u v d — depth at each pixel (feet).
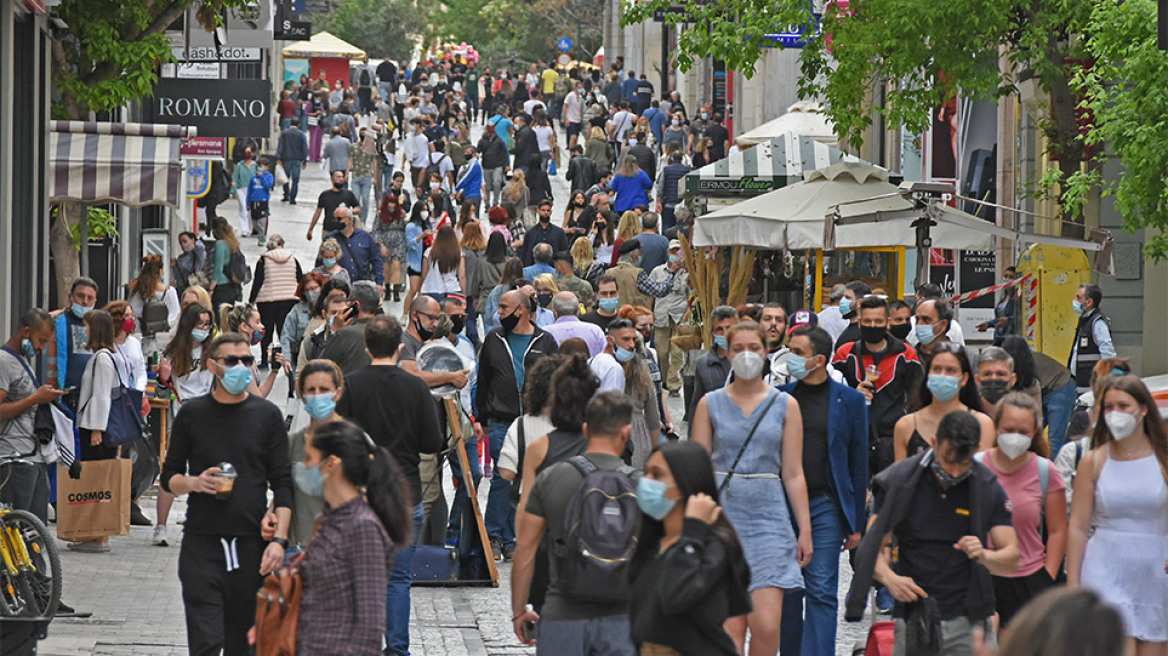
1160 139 165.37
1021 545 91.25
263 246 391.45
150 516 173.37
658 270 239.50
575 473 79.36
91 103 197.06
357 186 421.59
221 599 93.04
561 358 116.57
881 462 118.93
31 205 177.27
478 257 246.47
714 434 96.48
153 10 203.72
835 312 169.99
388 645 104.17
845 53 219.00
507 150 461.78
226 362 92.22
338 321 136.36
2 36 168.35
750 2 226.17
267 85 242.58
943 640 81.15
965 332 276.00
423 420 105.29
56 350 146.30
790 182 242.58
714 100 584.81
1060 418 150.30
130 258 294.66
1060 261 212.02
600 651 77.10
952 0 204.13
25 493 134.41
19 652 93.40
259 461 93.66
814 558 99.45
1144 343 214.48
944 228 193.98
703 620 64.13
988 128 295.07
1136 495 89.04
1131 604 89.04
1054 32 209.36
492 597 133.49
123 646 112.88
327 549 68.74
